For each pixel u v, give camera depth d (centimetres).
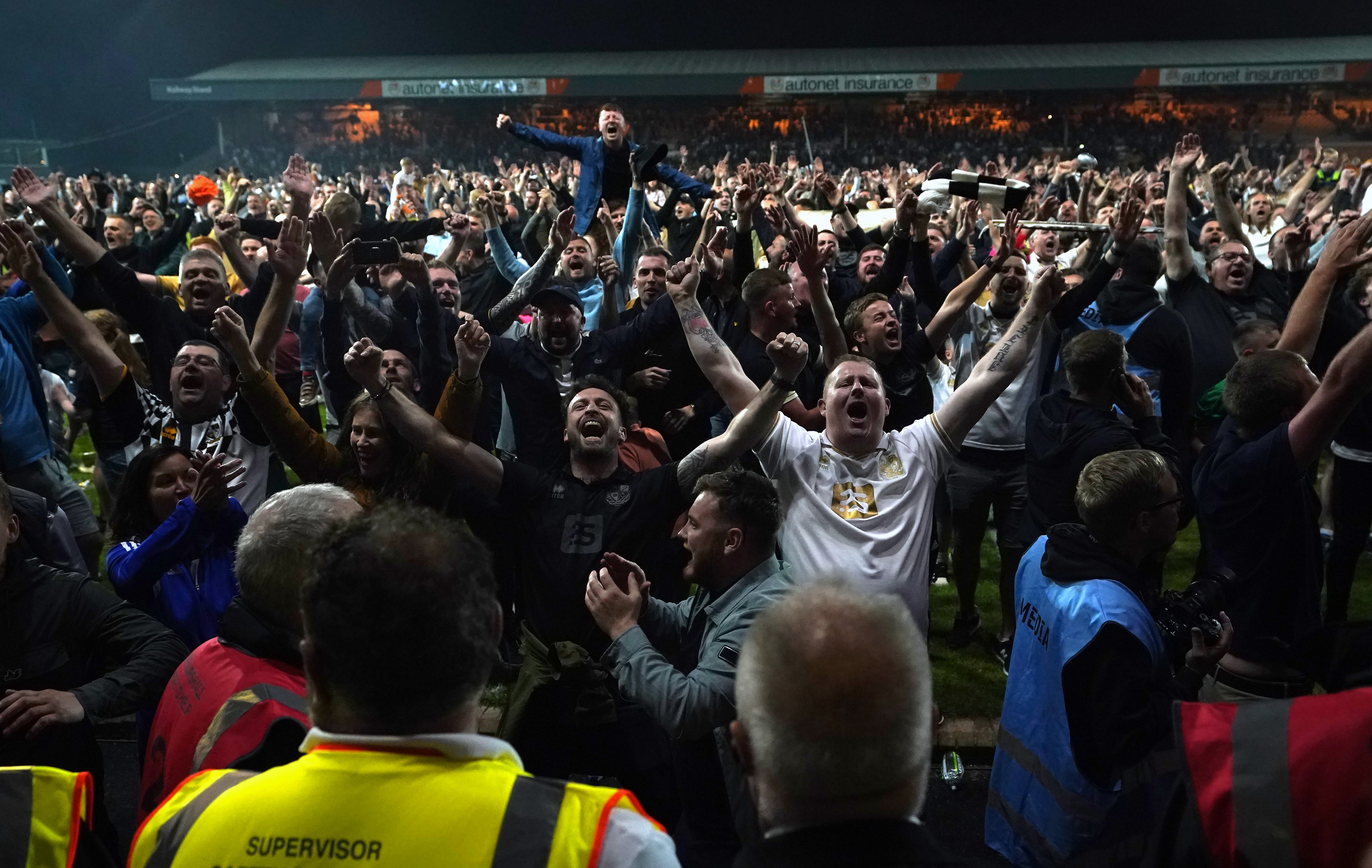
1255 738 164
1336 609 534
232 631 223
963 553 544
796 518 353
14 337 503
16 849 186
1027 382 533
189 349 438
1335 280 371
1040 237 734
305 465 404
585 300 674
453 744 149
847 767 137
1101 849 227
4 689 255
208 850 144
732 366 389
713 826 276
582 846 141
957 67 3947
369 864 139
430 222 562
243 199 1459
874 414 352
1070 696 269
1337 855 153
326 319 498
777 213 557
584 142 854
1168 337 561
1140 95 4188
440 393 496
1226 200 703
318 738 152
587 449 365
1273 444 314
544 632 349
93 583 275
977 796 422
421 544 157
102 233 1044
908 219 566
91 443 973
